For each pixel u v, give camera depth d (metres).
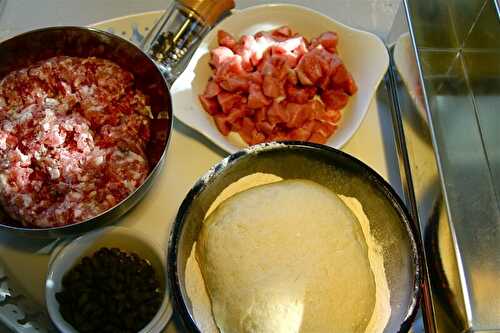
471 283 0.83
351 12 1.22
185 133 1.01
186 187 0.97
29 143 0.90
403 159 1.01
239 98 1.04
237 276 0.80
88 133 0.92
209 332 0.81
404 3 1.04
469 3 1.02
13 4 1.20
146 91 0.99
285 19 1.10
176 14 1.05
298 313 0.78
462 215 0.91
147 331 0.79
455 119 0.99
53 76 0.97
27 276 0.90
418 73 0.97
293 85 1.05
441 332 0.84
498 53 0.97
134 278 0.86
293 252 0.81
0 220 0.88
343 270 0.81
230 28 1.08
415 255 0.79
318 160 0.89
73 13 1.21
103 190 0.89
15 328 0.82
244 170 0.90
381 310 0.83
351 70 1.08
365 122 1.06
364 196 0.89
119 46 0.94
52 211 0.87
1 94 0.96
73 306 0.84
